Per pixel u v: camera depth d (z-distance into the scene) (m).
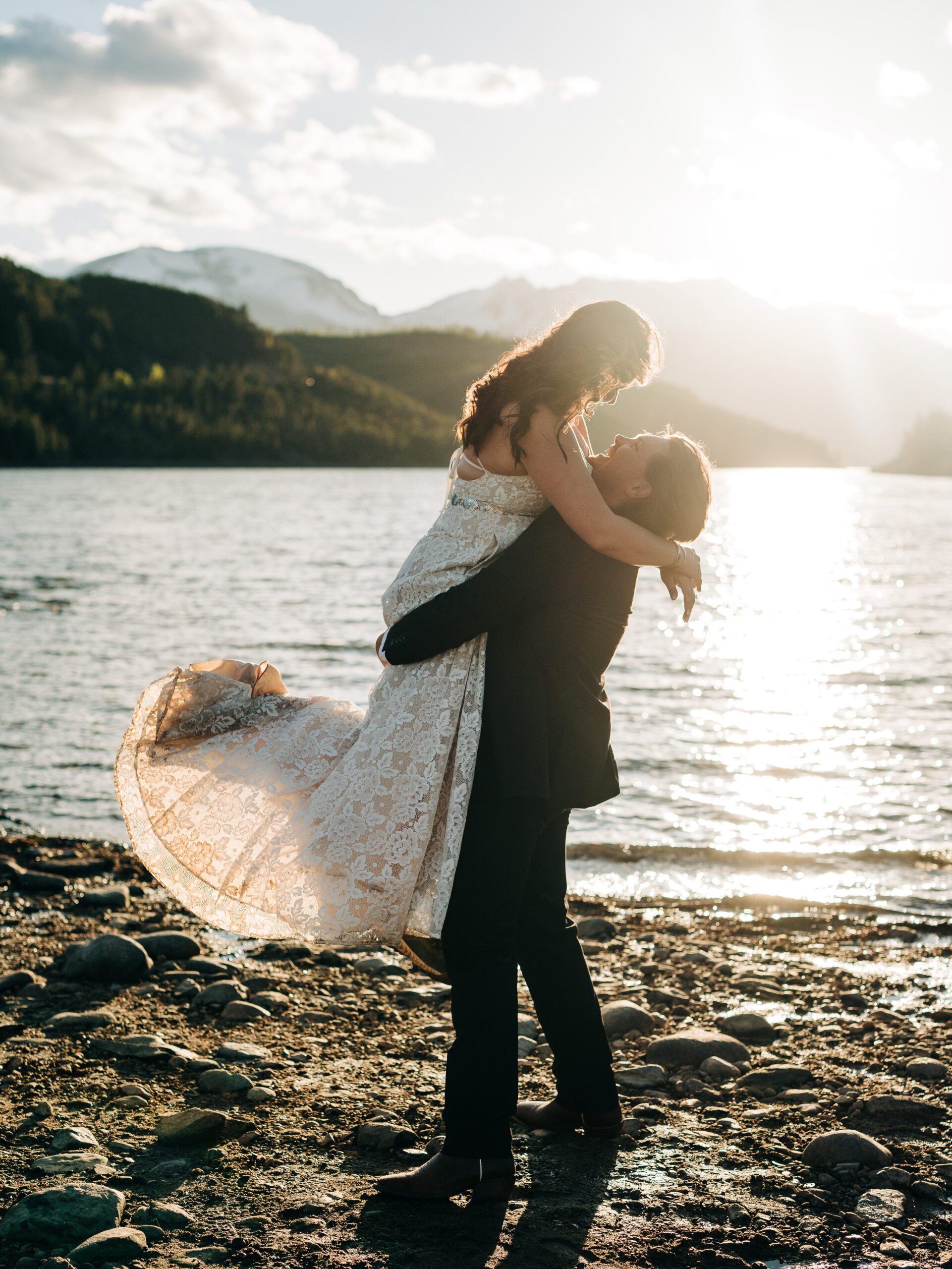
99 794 7.05
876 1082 3.04
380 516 52.25
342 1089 2.94
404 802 2.42
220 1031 3.37
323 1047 3.25
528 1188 2.43
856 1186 2.45
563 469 2.31
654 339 2.40
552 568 2.36
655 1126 2.77
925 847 6.31
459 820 2.36
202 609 17.84
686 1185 2.45
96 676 11.42
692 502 2.45
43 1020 3.44
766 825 6.78
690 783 7.86
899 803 7.34
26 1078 2.97
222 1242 2.17
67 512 52.31
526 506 2.43
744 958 4.27
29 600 18.55
